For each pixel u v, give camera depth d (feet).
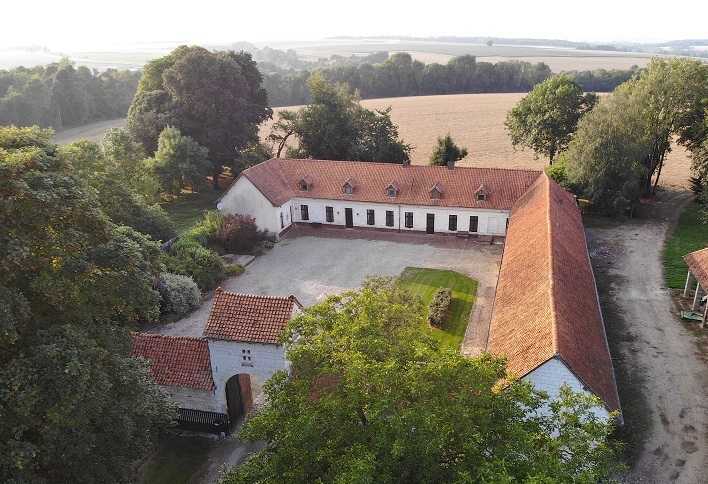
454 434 56.85
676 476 86.02
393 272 165.27
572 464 54.80
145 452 83.66
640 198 217.97
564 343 83.92
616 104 201.67
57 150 81.87
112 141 194.39
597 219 206.39
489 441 56.75
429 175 195.00
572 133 246.06
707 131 200.85
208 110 249.14
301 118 247.50
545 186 167.43
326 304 75.36
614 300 142.41
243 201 192.03
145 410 81.35
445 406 56.75
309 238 195.83
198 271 155.84
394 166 200.34
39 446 63.77
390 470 54.03
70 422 63.82
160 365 101.14
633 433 95.40
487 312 140.56
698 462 88.58
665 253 171.63
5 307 60.34
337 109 245.24
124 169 188.14
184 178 236.84
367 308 70.49
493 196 184.55
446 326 134.72
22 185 64.23
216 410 100.63
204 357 100.48
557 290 99.35
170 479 91.40
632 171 201.16
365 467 49.55
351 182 197.57
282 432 62.49
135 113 261.03
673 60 217.56
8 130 78.69
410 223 195.11
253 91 275.39
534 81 621.31
